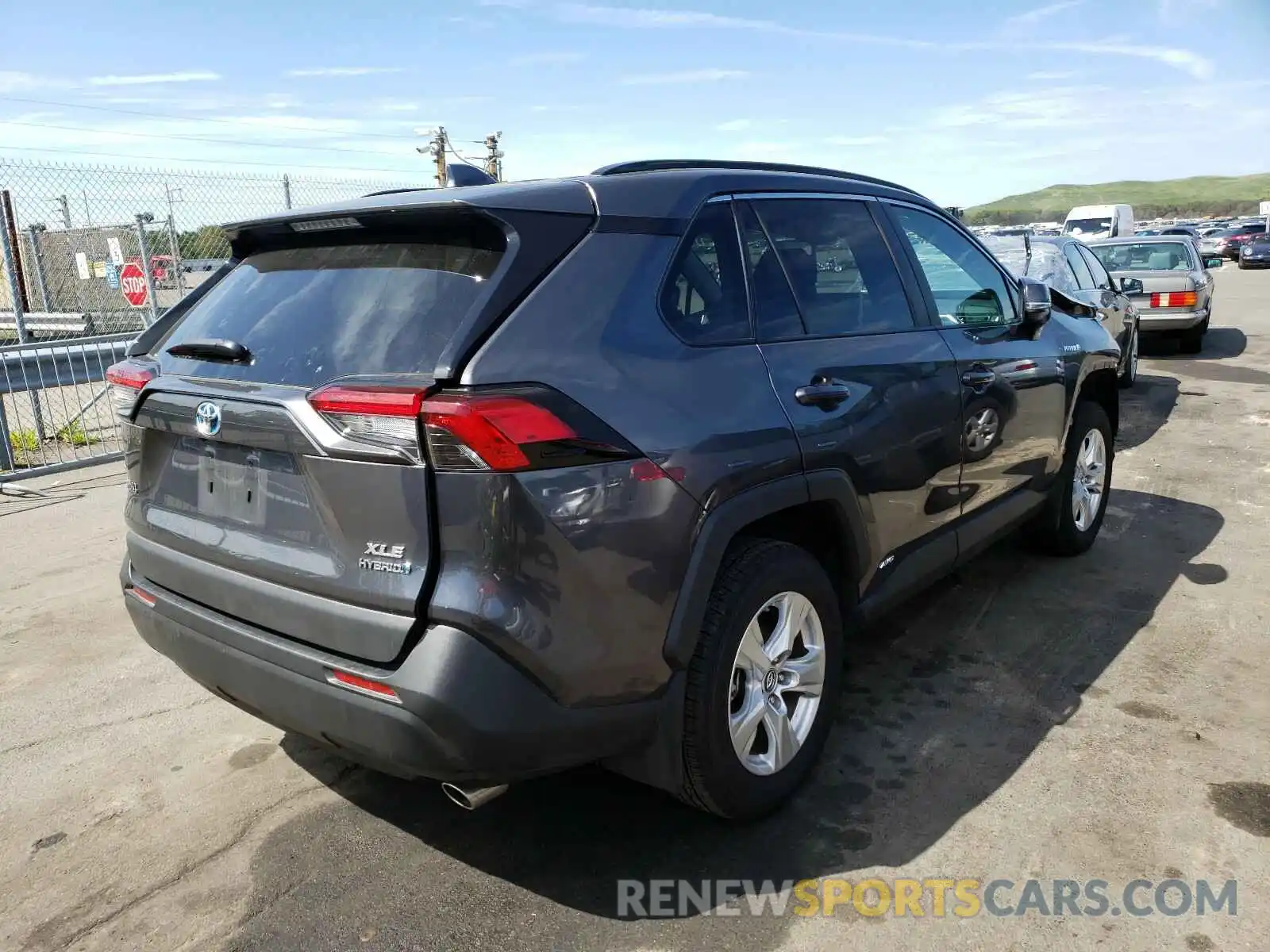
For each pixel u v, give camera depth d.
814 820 2.82
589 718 2.26
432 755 2.11
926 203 3.90
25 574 5.27
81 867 2.72
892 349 3.25
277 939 2.40
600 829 2.82
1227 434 7.91
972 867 2.59
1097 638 4.02
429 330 2.25
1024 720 3.37
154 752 3.37
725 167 3.06
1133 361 10.23
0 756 3.35
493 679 2.10
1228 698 3.47
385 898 2.54
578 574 2.19
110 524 6.23
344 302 2.47
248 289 2.80
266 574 2.39
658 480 2.32
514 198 2.38
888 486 3.13
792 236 3.07
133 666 4.10
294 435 2.26
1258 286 25.95
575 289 2.35
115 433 9.27
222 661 2.51
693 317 2.62
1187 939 2.30
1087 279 8.88
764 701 2.73
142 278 10.35
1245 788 2.90
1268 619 4.15
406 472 2.10
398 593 2.12
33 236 10.73
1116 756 3.10
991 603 4.42
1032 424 4.12
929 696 3.56
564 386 2.21
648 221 2.60
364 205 2.49
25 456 8.31
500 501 2.07
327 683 2.24
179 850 2.79
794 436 2.70
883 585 3.28
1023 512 4.27
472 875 2.63
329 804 3.01
